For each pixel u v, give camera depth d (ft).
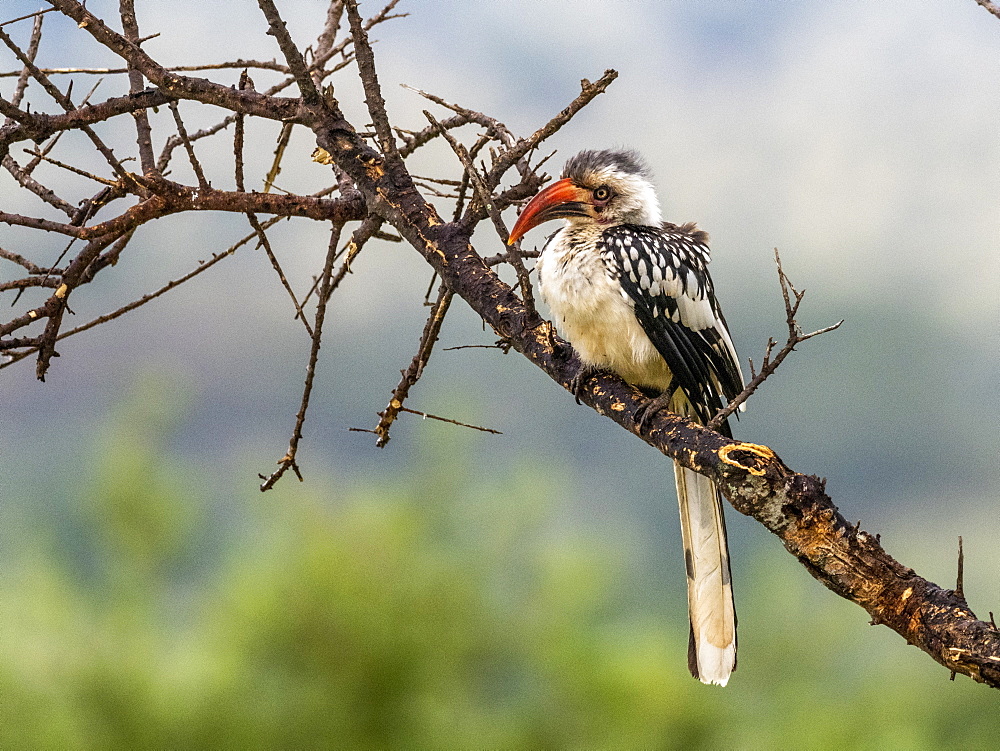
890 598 16.49
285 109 22.38
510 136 24.82
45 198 23.45
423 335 23.66
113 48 21.17
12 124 22.35
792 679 36.76
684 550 22.89
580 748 33.83
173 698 33.04
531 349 21.71
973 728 36.52
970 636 15.66
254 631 33.58
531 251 26.99
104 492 34.94
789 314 17.62
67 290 22.03
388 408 24.06
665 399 20.27
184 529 35.35
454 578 34.53
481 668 35.09
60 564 34.96
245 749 32.91
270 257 22.71
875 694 36.11
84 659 33.53
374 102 22.15
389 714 33.78
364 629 33.53
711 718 34.17
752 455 17.40
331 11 25.79
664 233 25.96
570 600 34.96
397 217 22.44
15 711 32.78
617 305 24.81
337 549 34.06
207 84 21.80
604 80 21.20
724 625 22.45
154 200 21.63
